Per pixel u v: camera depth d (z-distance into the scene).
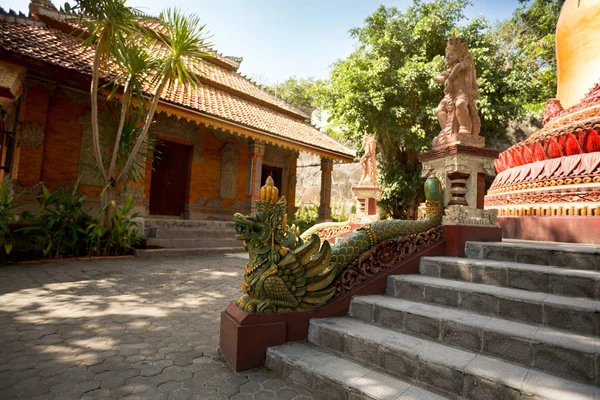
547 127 6.47
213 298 4.80
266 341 2.78
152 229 10.11
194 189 13.54
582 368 1.95
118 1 7.02
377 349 2.47
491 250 3.66
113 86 8.18
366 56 15.77
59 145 9.27
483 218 4.07
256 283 2.88
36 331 3.29
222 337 2.96
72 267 6.67
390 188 16.30
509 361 2.20
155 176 12.97
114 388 2.31
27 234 7.17
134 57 7.67
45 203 7.48
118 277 5.95
